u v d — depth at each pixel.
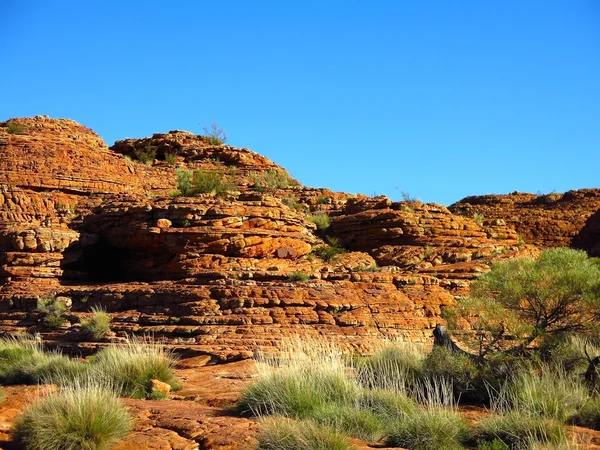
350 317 21.31
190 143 43.25
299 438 9.10
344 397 11.41
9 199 29.78
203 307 21.27
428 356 13.78
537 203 51.44
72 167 32.78
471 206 50.62
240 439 9.84
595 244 41.03
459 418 10.47
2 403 13.31
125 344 19.70
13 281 25.36
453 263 28.38
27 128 37.69
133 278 26.62
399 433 9.95
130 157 42.81
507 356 13.45
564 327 14.62
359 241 31.16
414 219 30.56
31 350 18.11
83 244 26.89
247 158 42.62
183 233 25.28
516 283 14.73
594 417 10.72
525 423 9.75
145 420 11.29
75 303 23.62
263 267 25.03
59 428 9.89
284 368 12.30
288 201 35.22
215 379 16.47
